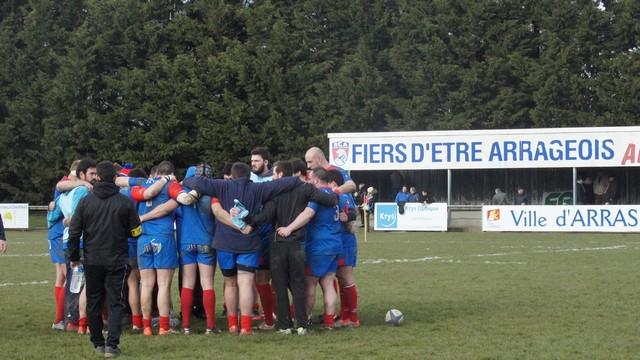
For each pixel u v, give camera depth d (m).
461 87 52.41
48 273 18.75
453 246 26.09
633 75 49.97
